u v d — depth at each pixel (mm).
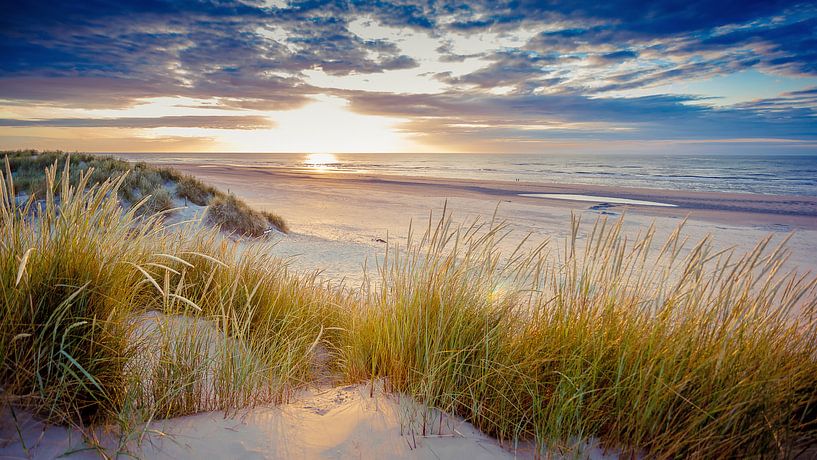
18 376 1742
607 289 2664
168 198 13180
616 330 2471
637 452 2092
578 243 14289
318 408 2467
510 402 2268
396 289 2967
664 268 2715
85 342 1993
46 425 1788
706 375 2248
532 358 2479
